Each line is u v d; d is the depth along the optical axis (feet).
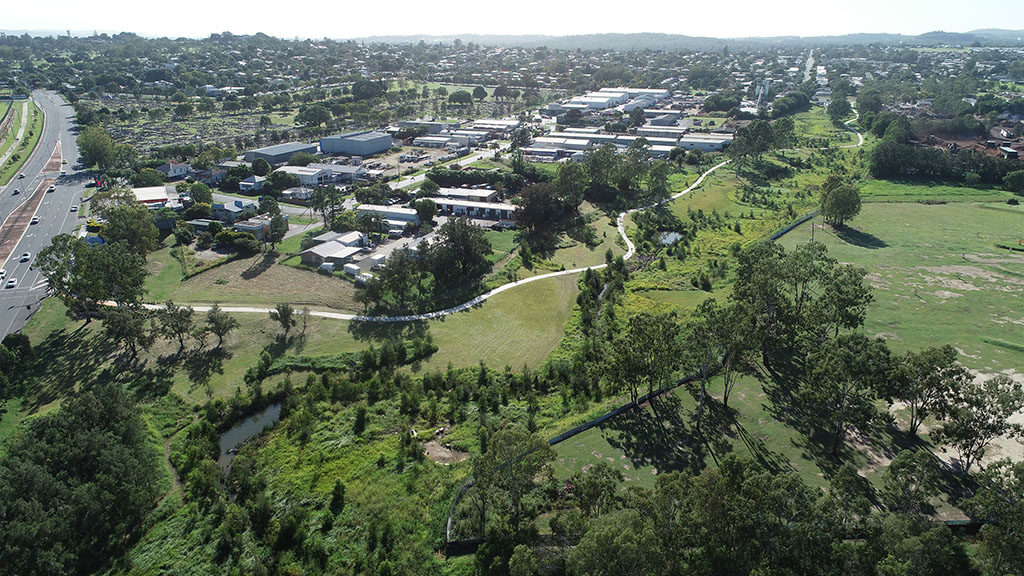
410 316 365.20
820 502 161.17
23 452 209.26
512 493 197.98
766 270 290.56
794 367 298.97
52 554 183.42
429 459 239.71
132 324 304.91
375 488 223.92
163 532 208.85
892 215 554.46
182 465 241.76
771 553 152.76
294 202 601.62
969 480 213.66
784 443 240.94
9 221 534.37
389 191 598.75
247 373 300.81
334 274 416.87
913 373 215.10
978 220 533.14
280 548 200.95
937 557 156.35
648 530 147.54
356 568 190.80
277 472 237.04
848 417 220.64
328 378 297.53
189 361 314.96
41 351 324.80
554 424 262.47
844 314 272.51
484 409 272.51
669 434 249.75
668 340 257.34
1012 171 625.41
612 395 284.61
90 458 217.15
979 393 204.74
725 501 158.92
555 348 329.11
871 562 150.61
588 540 148.05
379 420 268.82
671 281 415.44
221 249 465.06
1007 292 376.89
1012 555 152.97
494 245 479.82
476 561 186.39
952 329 328.08
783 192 640.58
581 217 548.31
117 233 435.53
